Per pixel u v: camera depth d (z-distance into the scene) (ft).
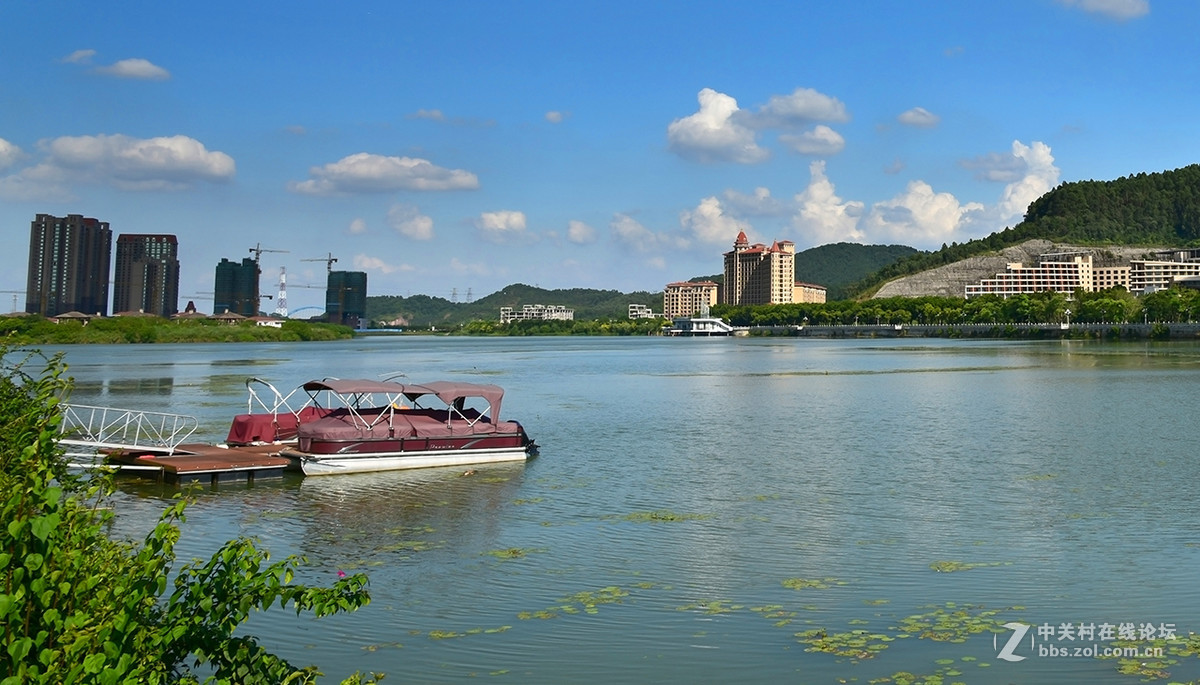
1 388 66.23
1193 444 186.50
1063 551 104.47
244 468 152.46
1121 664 71.00
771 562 100.99
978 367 465.06
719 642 76.38
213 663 44.62
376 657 73.46
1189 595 87.97
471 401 299.58
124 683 37.81
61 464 53.98
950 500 134.21
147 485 146.72
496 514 126.93
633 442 200.23
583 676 69.36
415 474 158.61
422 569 98.84
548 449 189.78
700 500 135.85
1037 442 192.85
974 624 80.23
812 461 171.94
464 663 72.33
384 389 171.53
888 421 235.81
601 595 89.25
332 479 153.38
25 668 36.94
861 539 111.04
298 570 98.58
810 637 77.25
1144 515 122.52
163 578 41.60
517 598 88.53
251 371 467.52
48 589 39.14
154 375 428.97
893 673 69.62
